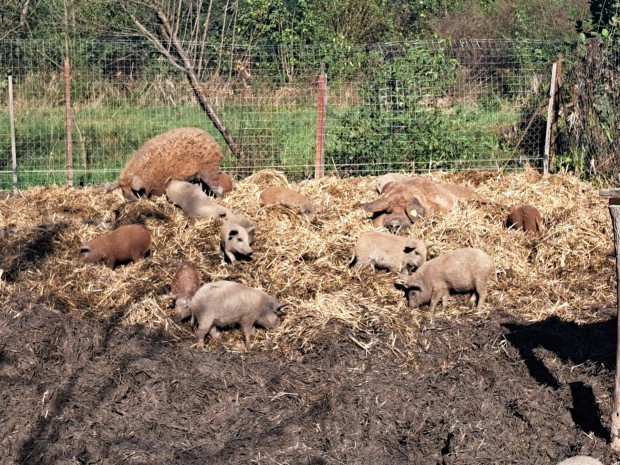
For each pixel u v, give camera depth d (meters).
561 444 5.56
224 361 6.64
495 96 13.73
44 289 7.76
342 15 20.75
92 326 7.12
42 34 16.97
